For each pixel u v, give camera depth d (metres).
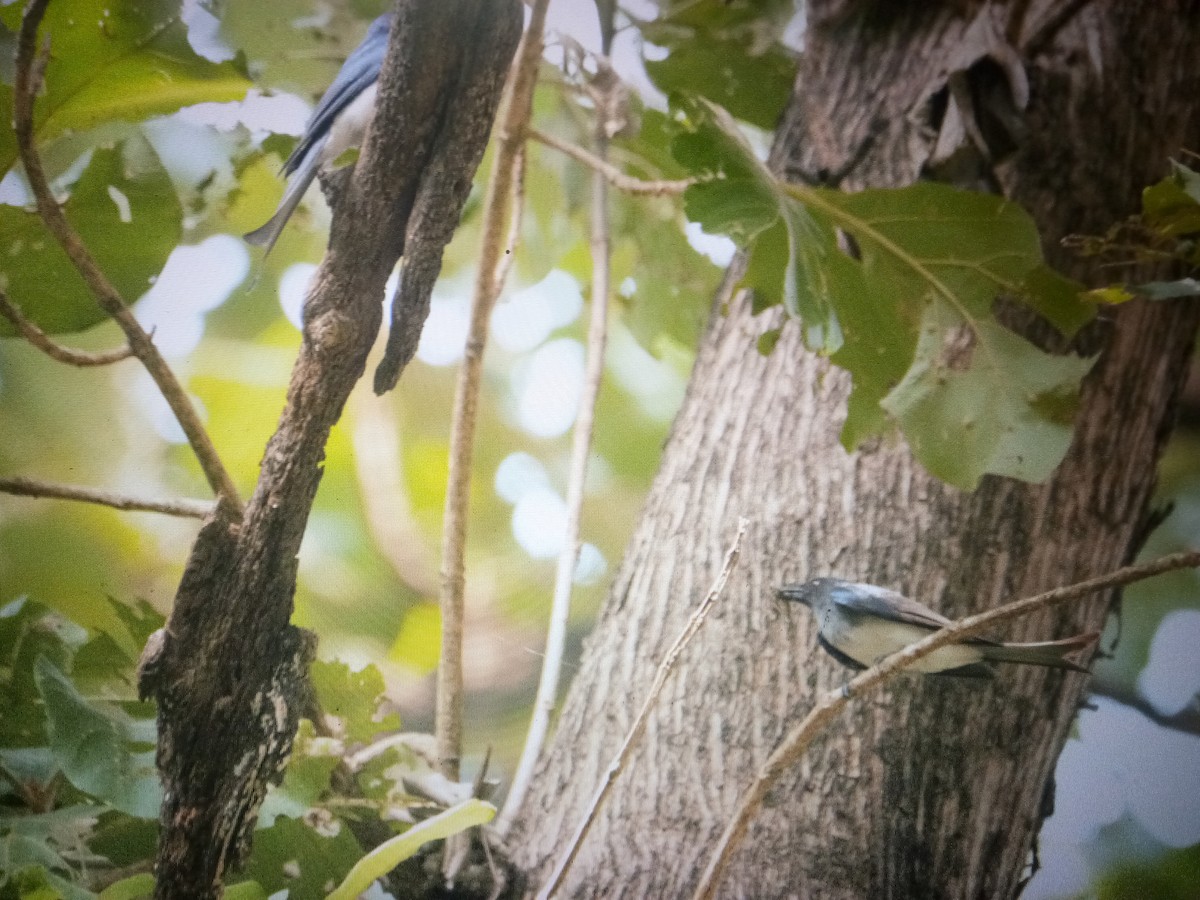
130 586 5.05
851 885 2.58
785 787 2.68
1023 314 3.06
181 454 5.19
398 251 2.12
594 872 2.64
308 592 5.14
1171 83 3.25
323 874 2.80
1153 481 3.14
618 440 5.71
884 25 3.49
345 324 2.10
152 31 3.01
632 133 4.02
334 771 2.83
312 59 3.85
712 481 3.11
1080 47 3.22
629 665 2.94
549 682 3.10
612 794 2.75
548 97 4.46
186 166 3.89
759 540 2.96
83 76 3.03
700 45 4.16
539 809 2.86
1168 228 2.82
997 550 2.88
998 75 3.17
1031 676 2.84
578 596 5.42
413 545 5.29
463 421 3.11
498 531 5.49
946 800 2.70
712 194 2.76
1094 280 3.07
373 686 2.89
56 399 5.11
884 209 2.89
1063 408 2.80
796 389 3.15
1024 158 3.11
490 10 1.98
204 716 2.25
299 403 2.13
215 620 2.21
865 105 3.38
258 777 2.31
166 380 2.27
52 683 2.60
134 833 2.76
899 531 2.90
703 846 2.62
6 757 2.75
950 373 2.85
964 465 2.79
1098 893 4.59
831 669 2.79
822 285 2.80
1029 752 2.83
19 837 2.55
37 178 2.23
